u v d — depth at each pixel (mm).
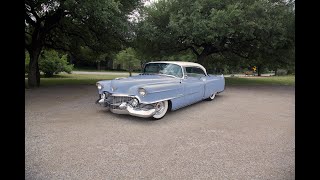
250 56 18703
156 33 14250
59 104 7539
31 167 3057
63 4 9055
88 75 27859
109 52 17062
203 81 7562
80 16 9766
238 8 13461
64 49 17125
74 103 7734
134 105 5289
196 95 7125
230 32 12938
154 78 6215
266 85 15891
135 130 4754
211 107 7445
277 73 42031
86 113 6227
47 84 14688
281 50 16531
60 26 13500
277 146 3934
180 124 5273
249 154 3586
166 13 15406
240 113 6551
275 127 5109
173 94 5895
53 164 3164
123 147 3814
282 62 18031
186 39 15117
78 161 3271
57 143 3941
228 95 10523
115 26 10547
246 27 13109
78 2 8898
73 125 5039
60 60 26938
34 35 12578
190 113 6484
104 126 5000
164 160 3342
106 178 2820
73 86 13492
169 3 15734
